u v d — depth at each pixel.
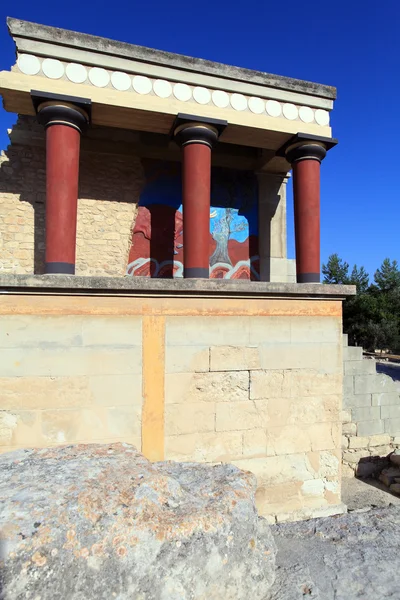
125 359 4.52
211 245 8.90
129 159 8.41
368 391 7.71
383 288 34.75
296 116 7.46
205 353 4.80
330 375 5.34
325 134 7.54
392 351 29.33
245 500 2.44
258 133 7.40
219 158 8.87
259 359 5.03
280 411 5.11
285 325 5.15
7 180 7.79
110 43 6.31
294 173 7.64
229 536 2.16
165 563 1.92
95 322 4.44
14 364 4.21
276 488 5.06
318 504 5.22
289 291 5.09
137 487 2.24
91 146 8.10
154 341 4.62
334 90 7.66
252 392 4.99
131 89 6.50
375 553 2.72
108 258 8.20
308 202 7.37
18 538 1.81
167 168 8.64
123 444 3.08
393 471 7.37
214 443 4.81
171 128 7.08
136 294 4.57
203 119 6.72
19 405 4.21
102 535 1.92
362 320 30.03
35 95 5.91
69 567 1.79
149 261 8.43
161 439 4.61
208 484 2.61
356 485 7.18
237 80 7.06
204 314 4.81
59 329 4.33
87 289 4.37
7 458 2.73
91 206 8.15
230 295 4.89
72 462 2.57
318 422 5.27
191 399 4.73
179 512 2.17
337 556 2.68
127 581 1.83
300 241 7.38
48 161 6.07
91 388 4.40
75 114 6.12
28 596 1.68
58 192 5.98
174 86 6.73
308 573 2.46
